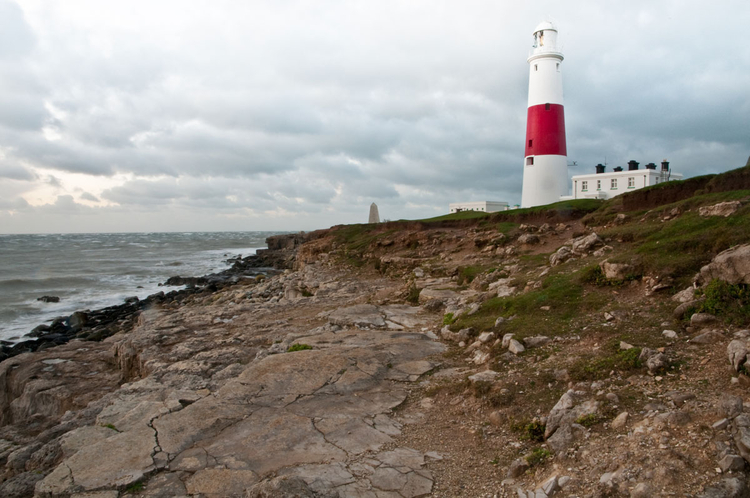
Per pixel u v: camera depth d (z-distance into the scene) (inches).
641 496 170.4
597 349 315.9
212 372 427.8
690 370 257.4
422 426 271.9
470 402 293.1
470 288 682.8
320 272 1251.2
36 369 561.3
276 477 201.5
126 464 230.5
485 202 2112.5
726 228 414.0
